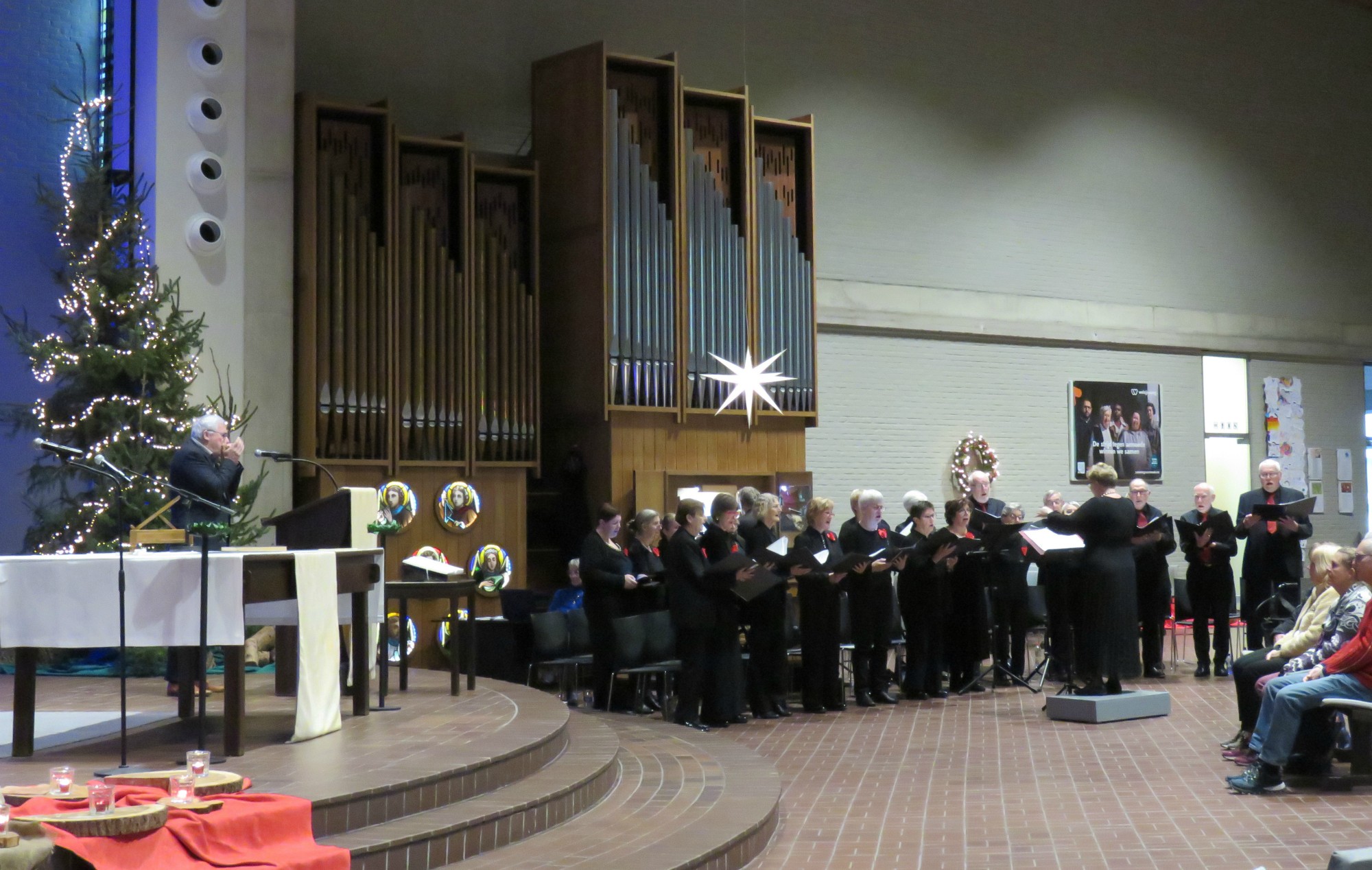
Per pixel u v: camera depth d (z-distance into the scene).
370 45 12.22
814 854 5.51
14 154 10.58
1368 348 18.84
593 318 11.79
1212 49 17.75
